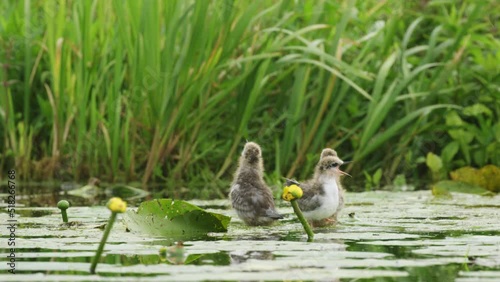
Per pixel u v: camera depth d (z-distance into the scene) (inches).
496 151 669.3
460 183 593.9
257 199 450.6
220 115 690.8
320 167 463.2
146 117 661.9
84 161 680.4
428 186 649.6
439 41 729.0
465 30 659.4
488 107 695.7
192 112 666.2
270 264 316.5
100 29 665.6
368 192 598.2
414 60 700.7
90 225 440.1
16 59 719.7
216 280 287.0
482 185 600.4
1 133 721.0
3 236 401.4
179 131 660.7
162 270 306.5
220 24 633.0
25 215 483.2
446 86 699.4
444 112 691.4
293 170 665.6
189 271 303.7
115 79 646.5
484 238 384.8
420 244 368.8
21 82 721.0
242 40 629.0
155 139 653.3
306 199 454.3
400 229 421.1
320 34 684.1
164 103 644.1
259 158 476.1
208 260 329.1
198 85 633.6
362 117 703.7
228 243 372.8
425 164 706.8
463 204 525.3
